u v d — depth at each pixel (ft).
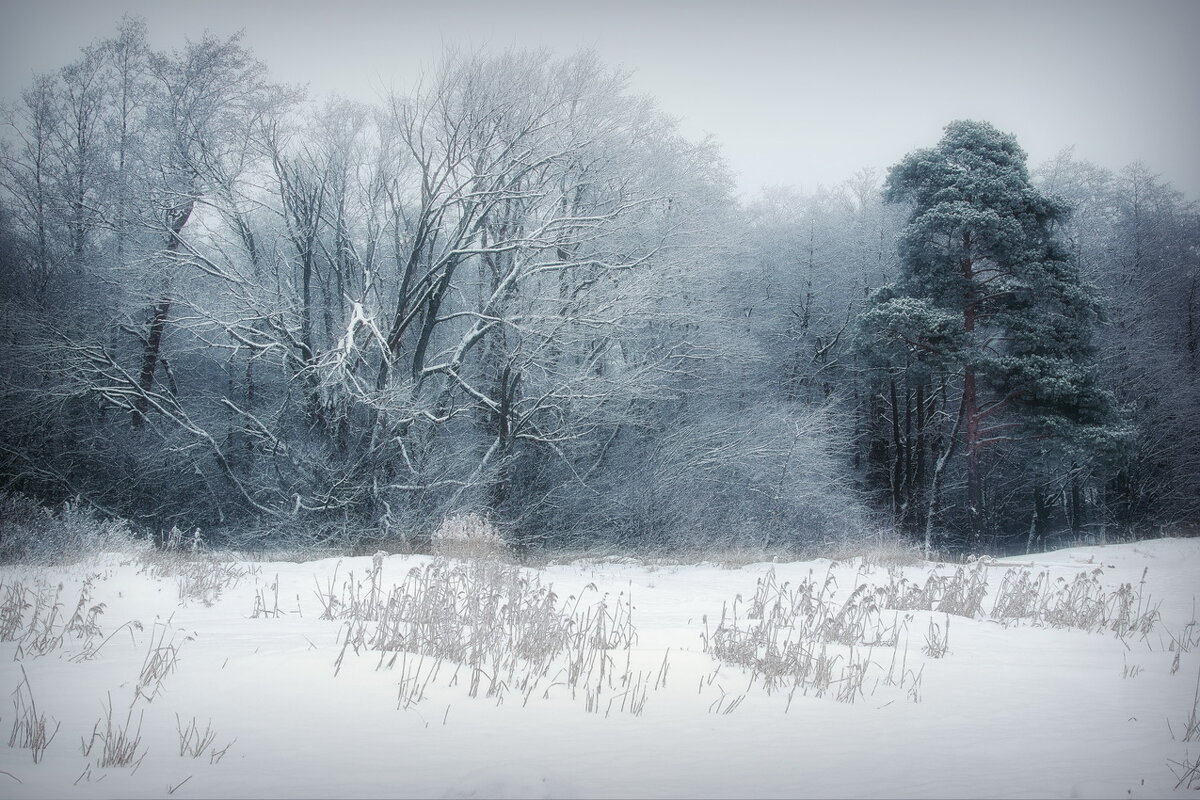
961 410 107.34
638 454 88.69
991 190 95.30
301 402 83.41
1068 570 56.80
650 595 40.78
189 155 85.76
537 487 81.15
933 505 106.93
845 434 104.83
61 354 81.97
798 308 119.03
